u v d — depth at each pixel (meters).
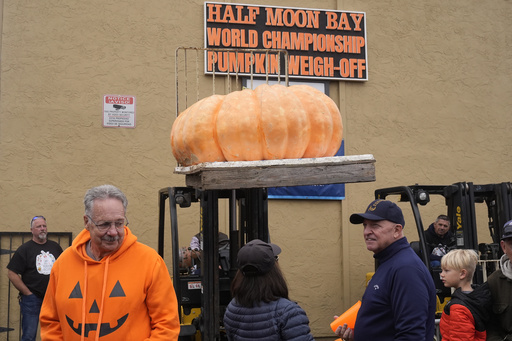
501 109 9.49
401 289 2.88
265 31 8.55
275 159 4.08
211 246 5.30
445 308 3.64
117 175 7.96
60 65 7.92
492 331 3.56
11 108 7.72
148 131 8.12
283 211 8.43
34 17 7.88
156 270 2.81
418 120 9.09
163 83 8.23
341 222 8.62
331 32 8.80
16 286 6.52
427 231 7.41
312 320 8.37
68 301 2.72
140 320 2.76
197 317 5.67
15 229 7.58
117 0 8.18
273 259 2.96
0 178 7.61
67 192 7.79
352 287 8.54
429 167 9.06
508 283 3.47
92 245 2.81
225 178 3.90
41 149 7.76
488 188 7.25
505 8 9.66
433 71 9.25
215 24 8.41
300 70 8.62
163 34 8.29
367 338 3.00
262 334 2.82
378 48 9.04
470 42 9.46
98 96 8.00
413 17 9.24
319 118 4.26
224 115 4.16
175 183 8.15
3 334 7.41
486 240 9.16
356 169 4.05
